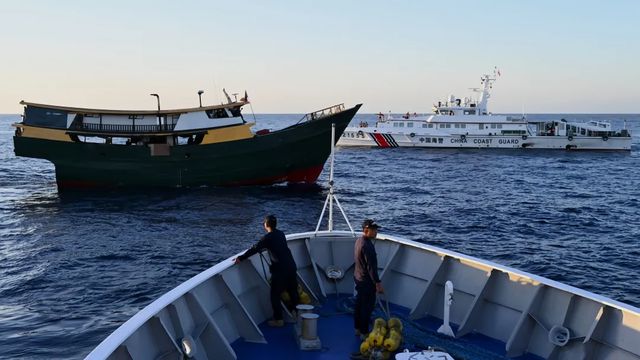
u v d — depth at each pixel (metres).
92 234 24.78
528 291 6.76
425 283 7.87
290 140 37.25
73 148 35.84
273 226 7.27
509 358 6.36
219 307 6.86
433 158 63.53
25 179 44.75
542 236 25.28
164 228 26.06
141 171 36.41
